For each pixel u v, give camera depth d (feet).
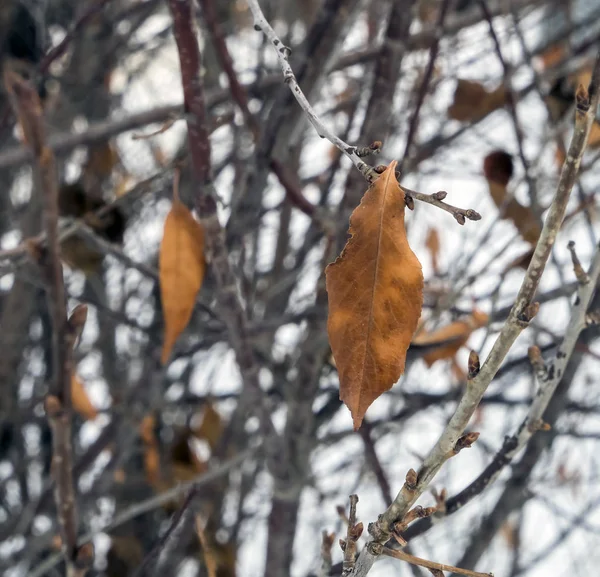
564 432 5.62
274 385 5.88
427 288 5.11
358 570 4.20
